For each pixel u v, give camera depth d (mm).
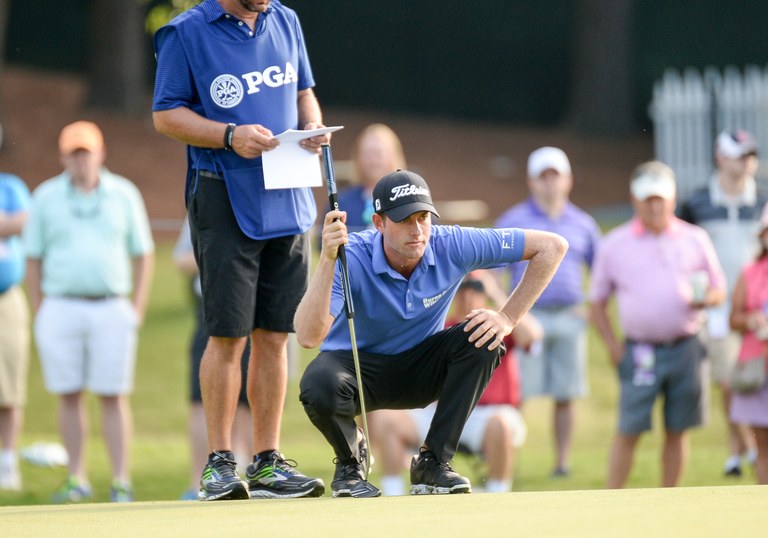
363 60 96938
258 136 17797
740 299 29156
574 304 34438
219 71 18094
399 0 96500
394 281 18359
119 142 75438
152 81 92438
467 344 18406
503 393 28703
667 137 66188
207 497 18281
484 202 73312
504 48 97312
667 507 14109
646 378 29328
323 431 18484
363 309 18516
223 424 18688
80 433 30484
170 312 49188
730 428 33156
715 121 64938
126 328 30750
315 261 40438
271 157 18078
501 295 28922
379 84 97312
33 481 32250
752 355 28656
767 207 32094
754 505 14070
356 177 31344
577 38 93812
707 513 13383
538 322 34188
